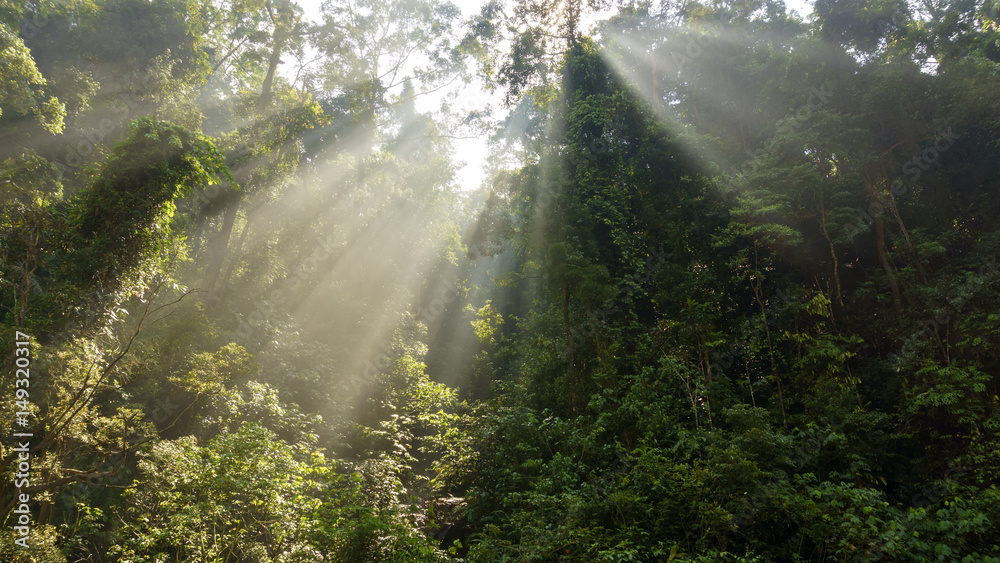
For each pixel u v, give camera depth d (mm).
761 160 13523
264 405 11266
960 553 7000
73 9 18688
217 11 21000
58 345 7930
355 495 8461
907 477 10164
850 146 12984
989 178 12430
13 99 13164
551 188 15844
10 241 8258
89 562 8141
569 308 14078
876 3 13641
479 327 21297
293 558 6961
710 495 8359
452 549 7648
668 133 16188
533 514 8664
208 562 6957
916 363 10508
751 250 13922
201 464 7602
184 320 12742
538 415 12969
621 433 11484
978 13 13180
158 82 17922
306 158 20609
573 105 18609
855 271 13750
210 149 10008
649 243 16031
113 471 7754
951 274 11352
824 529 7711
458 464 11398
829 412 10422
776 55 14500
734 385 12539
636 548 7715
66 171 15844
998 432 9133
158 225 9617
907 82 12742
